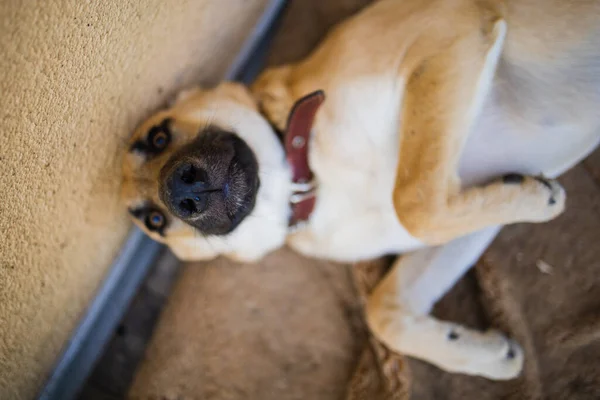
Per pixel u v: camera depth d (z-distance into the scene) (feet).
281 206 1.57
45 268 1.41
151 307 2.03
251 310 1.90
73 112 1.20
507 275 1.80
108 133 1.43
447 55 1.29
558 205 1.38
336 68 1.45
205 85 1.89
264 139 1.52
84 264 1.64
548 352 1.72
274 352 1.85
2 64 0.91
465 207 1.32
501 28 1.30
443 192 1.30
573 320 1.71
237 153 1.45
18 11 0.90
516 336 1.68
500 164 1.44
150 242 1.99
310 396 1.79
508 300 1.73
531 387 1.65
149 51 1.39
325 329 1.86
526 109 1.41
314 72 1.50
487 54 1.29
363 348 1.81
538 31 1.35
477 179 1.42
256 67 2.19
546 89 1.39
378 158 1.48
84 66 1.15
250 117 1.53
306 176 1.56
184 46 1.58
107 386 1.92
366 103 1.43
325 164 1.53
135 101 1.50
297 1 2.19
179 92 1.66
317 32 2.17
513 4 1.36
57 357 1.70
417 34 1.36
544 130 1.41
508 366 1.60
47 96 1.07
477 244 1.63
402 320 1.61
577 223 1.80
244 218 1.48
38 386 1.63
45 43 0.99
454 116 1.28
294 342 1.86
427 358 1.62
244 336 1.88
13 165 1.05
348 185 1.55
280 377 1.82
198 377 1.83
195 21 1.56
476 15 1.32
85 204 1.48
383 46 1.40
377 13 1.47
